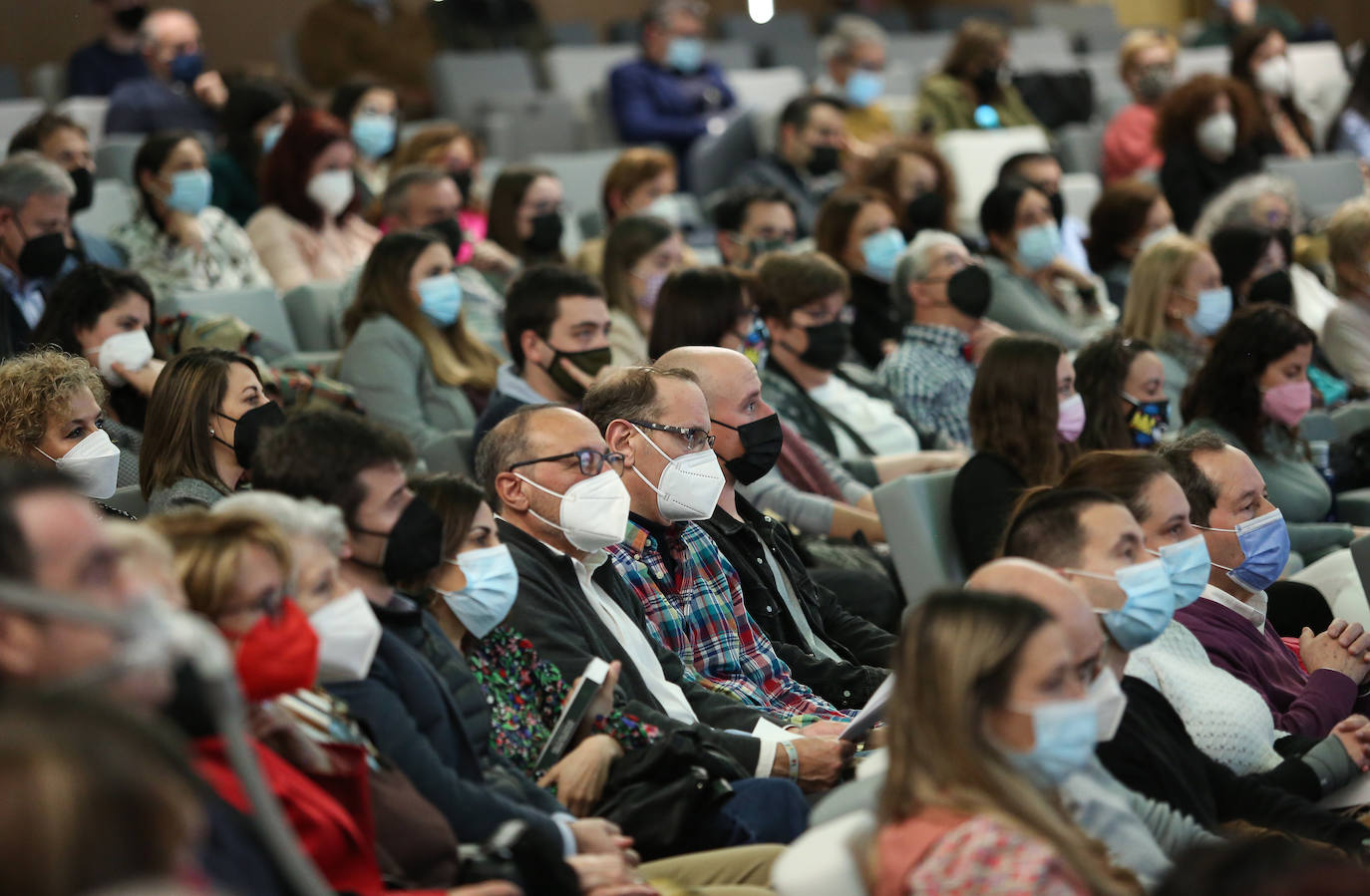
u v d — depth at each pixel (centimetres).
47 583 464
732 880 725
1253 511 967
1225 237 1666
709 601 949
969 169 2198
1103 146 2381
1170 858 688
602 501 852
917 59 2967
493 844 653
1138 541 759
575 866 673
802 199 2069
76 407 919
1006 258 1727
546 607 824
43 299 1288
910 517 1110
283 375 1266
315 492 684
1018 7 3397
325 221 1666
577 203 2127
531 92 2497
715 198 2142
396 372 1352
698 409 946
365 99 1884
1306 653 980
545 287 1239
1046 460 1127
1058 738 558
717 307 1291
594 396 960
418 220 1628
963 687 545
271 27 2923
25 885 329
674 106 2392
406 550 695
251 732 593
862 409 1428
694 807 763
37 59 2164
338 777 614
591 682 797
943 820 525
